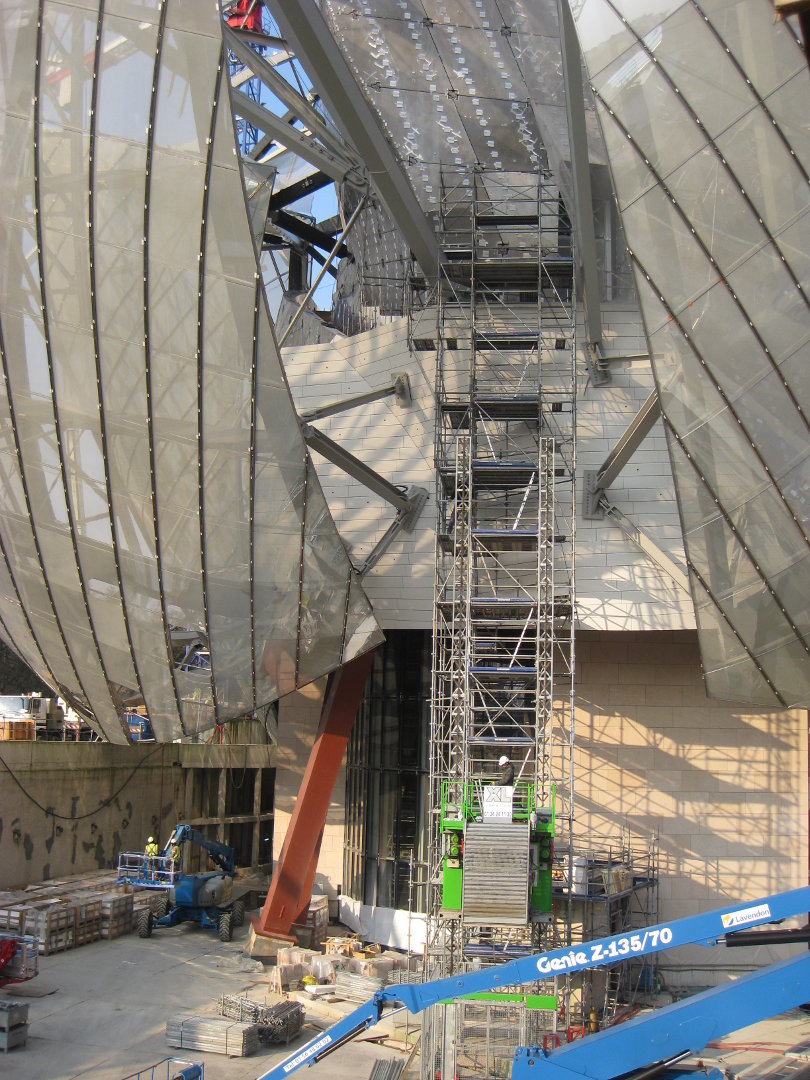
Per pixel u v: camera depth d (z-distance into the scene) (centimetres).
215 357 2281
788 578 2242
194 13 1977
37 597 2728
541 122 2842
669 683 3161
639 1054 1394
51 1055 2173
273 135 2850
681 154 1955
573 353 2844
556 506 3016
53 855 4056
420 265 3062
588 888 2692
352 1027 1540
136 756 4681
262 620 2705
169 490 2441
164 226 2155
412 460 3175
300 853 3086
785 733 3119
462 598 2853
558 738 3155
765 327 2011
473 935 2612
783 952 3031
